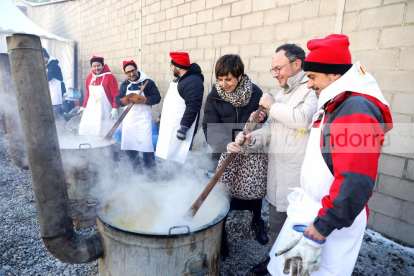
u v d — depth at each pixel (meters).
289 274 1.26
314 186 1.18
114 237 1.36
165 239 1.30
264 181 1.89
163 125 3.02
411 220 2.29
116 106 3.76
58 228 1.35
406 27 2.17
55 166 1.32
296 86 1.65
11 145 2.03
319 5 2.72
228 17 3.72
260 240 2.29
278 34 3.14
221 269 2.00
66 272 1.96
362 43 2.44
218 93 1.91
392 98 2.30
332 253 1.15
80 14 8.48
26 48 1.21
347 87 1.04
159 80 5.34
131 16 5.93
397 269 2.05
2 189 3.29
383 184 2.44
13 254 2.11
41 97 1.26
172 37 4.82
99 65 3.90
